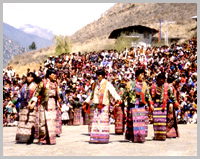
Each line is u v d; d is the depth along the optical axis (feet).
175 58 96.43
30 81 30.42
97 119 29.22
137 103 29.78
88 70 97.86
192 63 86.12
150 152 23.94
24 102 30.01
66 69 98.07
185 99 56.65
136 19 297.12
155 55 103.81
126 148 26.00
